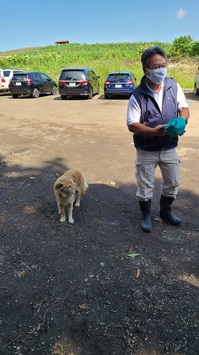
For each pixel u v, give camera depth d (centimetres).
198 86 1595
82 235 325
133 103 279
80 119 993
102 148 657
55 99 1591
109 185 459
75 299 236
